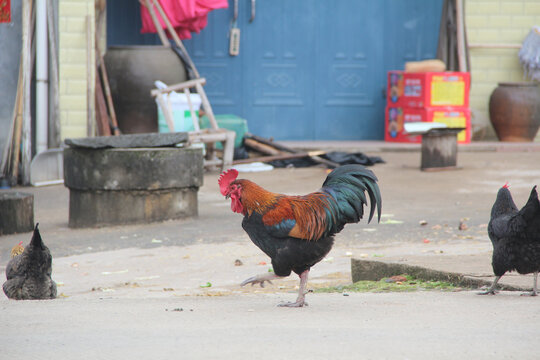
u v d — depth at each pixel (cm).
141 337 684
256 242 852
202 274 1238
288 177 2395
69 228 1755
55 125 2491
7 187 2356
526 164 2548
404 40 3180
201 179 1805
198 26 2858
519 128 3011
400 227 1609
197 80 2633
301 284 868
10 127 2453
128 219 1745
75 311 836
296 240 834
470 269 1069
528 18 3112
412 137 2983
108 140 1744
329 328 723
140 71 2680
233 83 3119
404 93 2978
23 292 962
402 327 724
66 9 2527
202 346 643
